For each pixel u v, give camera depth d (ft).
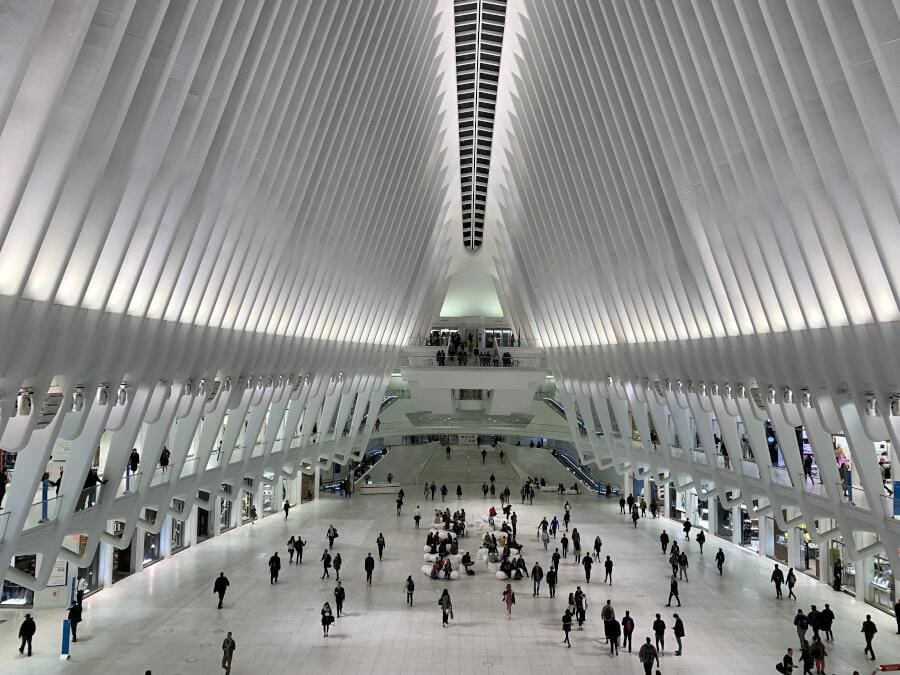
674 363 67.87
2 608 58.08
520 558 72.23
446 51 83.51
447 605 56.59
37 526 40.27
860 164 33.30
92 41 27.43
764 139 39.32
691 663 48.78
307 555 79.87
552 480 138.21
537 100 77.56
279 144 50.55
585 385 103.55
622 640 53.36
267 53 42.98
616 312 76.69
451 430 141.38
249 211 50.88
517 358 124.36
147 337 43.01
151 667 46.47
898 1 27.37
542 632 55.11
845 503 52.21
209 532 89.15
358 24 54.19
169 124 35.04
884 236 33.83
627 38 50.26
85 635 52.42
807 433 51.52
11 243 28.99
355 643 52.19
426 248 108.27
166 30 32.19
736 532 87.40
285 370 70.85
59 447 56.18
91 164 30.35
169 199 38.63
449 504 115.55
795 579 66.03
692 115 47.06
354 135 62.23
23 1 22.99
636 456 97.60
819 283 40.81
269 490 107.76
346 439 115.85
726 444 72.02
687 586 68.74
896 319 36.29
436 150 95.71
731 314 53.72
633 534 94.02
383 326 101.45
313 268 66.54
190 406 55.42
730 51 39.06
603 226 71.82
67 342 33.99
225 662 45.37
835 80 32.89
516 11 78.07
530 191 92.43
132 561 70.64
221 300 52.39
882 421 41.29
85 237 33.09
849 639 53.11
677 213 54.49
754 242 45.98
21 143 26.23
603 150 63.41
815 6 32.65
